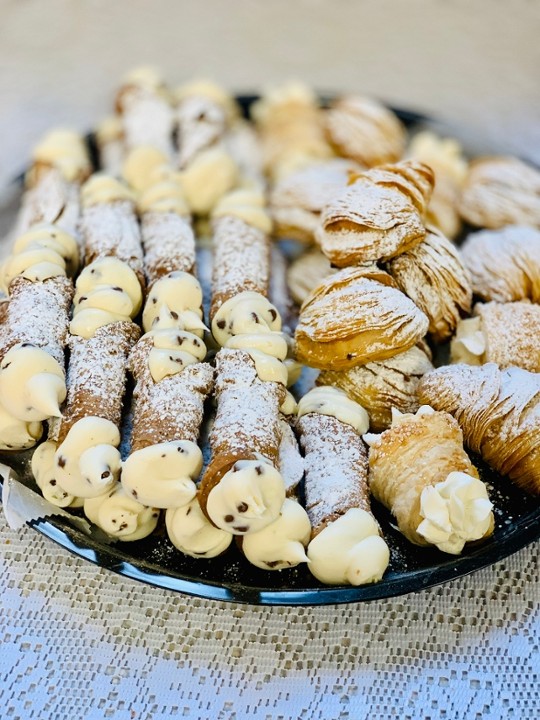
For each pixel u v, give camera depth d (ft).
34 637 1.09
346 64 2.41
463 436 1.20
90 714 1.02
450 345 1.39
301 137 1.85
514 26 2.56
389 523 1.15
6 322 1.26
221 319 1.28
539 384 1.20
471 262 1.49
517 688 1.04
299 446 1.21
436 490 1.06
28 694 1.04
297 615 1.11
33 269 1.32
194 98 1.92
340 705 1.03
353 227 1.30
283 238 1.61
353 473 1.14
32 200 1.62
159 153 1.68
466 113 2.18
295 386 1.35
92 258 1.41
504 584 1.14
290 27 2.57
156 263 1.39
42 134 2.08
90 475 1.06
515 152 1.87
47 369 1.16
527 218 1.62
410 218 1.29
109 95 2.24
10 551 1.18
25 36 2.48
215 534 1.07
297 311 1.48
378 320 1.20
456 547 1.07
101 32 2.52
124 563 1.07
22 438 1.20
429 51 2.46
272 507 1.03
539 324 1.33
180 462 1.05
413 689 1.04
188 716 1.02
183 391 1.15
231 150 1.86
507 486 1.20
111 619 1.11
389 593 1.02
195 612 1.11
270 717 1.02
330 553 1.04
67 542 1.10
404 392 1.27
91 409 1.14
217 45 2.49
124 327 1.28
